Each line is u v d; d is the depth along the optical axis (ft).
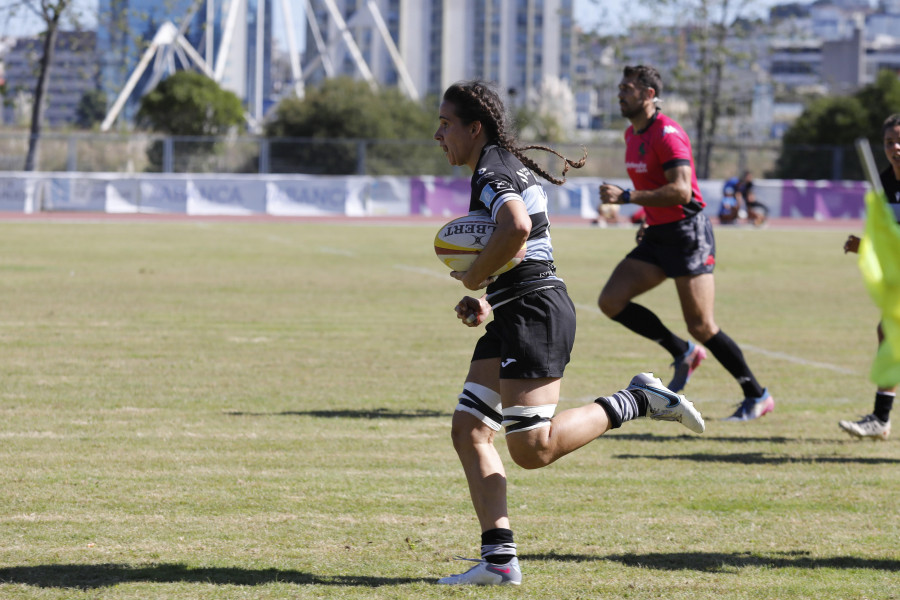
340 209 472.85
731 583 50.08
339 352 121.08
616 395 52.60
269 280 199.82
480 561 49.78
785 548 56.03
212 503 62.39
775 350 130.52
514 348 48.91
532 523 60.13
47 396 92.99
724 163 612.29
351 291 184.75
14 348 118.52
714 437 84.33
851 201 512.63
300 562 52.26
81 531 56.49
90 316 147.13
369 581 49.49
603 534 58.08
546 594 47.98
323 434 81.05
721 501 65.41
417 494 65.21
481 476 49.34
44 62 511.40
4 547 53.57
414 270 224.33
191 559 52.37
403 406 92.27
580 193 486.38
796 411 95.09
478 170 49.34
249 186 459.73
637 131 91.66
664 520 61.05
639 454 77.87
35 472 68.33
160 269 216.13
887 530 59.67
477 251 48.70
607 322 153.28
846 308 175.11
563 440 50.16
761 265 259.19
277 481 67.62
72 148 490.49
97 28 564.71
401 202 480.64
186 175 457.68
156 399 92.99
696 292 89.92
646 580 50.29
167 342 125.49
